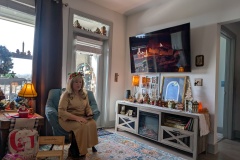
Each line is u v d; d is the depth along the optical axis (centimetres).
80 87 263
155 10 371
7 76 277
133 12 410
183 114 267
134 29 413
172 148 288
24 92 242
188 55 298
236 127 361
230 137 351
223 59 395
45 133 289
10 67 280
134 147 283
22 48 293
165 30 324
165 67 332
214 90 279
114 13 407
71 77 261
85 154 231
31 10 294
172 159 247
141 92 387
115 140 312
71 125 232
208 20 290
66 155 243
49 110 249
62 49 318
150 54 355
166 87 338
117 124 370
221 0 276
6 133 212
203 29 295
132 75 409
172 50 318
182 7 325
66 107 248
